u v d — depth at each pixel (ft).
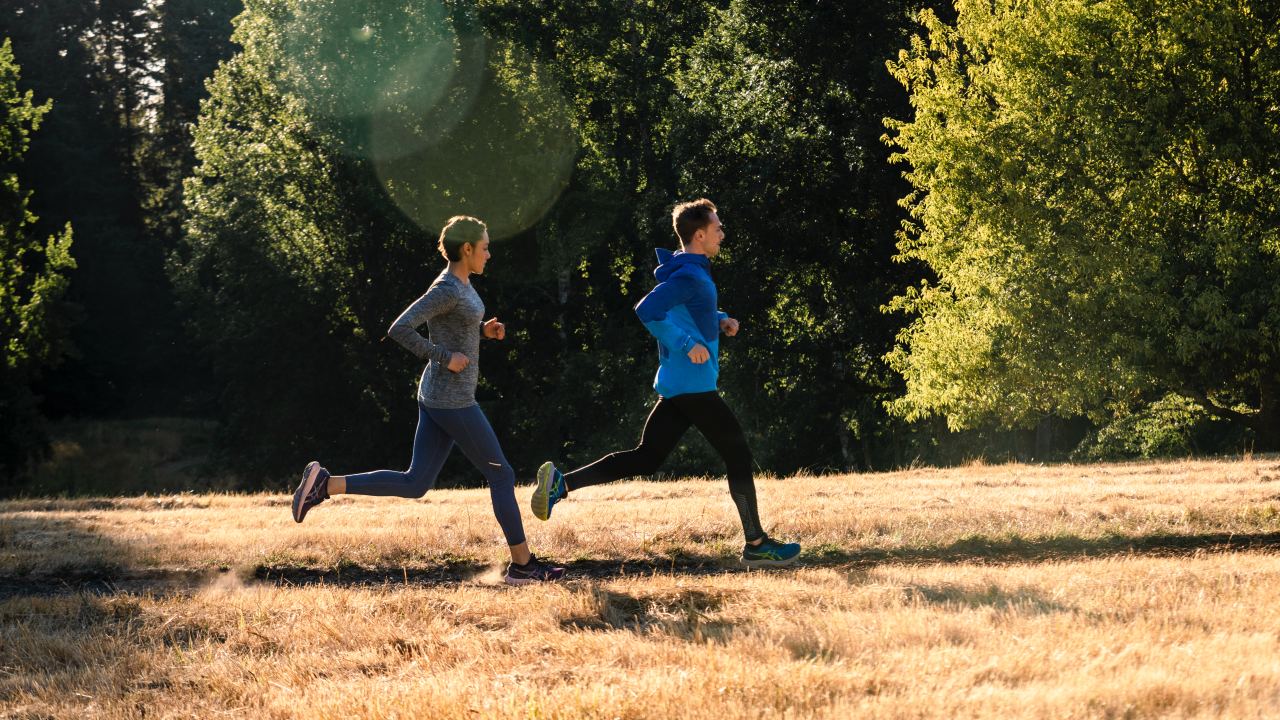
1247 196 56.34
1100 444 73.77
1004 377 60.29
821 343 87.66
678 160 87.25
